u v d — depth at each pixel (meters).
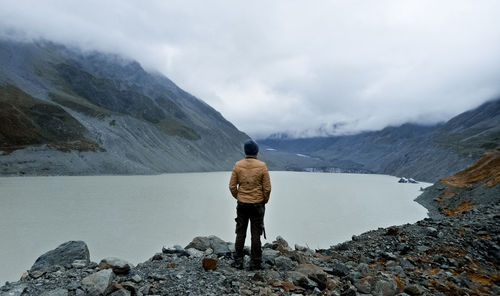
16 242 15.99
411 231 9.56
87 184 55.31
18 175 72.81
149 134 155.50
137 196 39.56
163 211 27.66
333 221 24.66
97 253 14.11
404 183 102.12
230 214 26.69
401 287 5.22
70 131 106.25
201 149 192.62
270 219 25.41
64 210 26.56
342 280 5.65
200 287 4.98
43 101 119.19
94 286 4.50
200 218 24.50
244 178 6.12
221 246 7.70
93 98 180.75
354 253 8.32
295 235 19.17
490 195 25.33
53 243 15.90
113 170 95.19
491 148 107.69
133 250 14.84
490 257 7.47
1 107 93.44
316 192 57.84
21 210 25.95
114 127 135.38
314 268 5.94
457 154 121.56
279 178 121.81
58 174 80.12
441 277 6.11
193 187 57.72
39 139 92.81
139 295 4.61
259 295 4.75
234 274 5.69
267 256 6.68
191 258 6.91
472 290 5.60
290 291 5.00
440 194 38.53
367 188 72.94
